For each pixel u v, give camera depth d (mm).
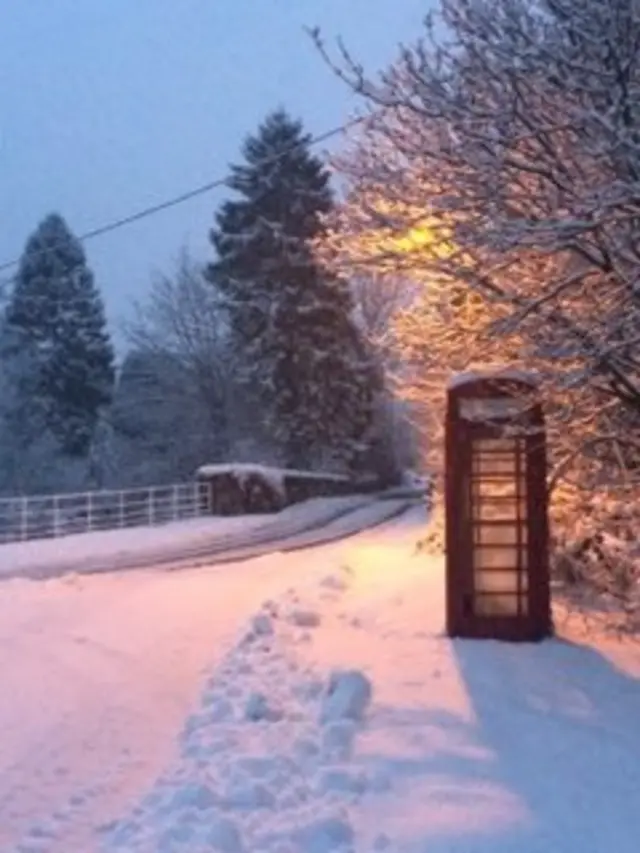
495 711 8656
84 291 57688
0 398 55031
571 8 9383
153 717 10219
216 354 54438
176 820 6980
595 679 9680
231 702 9570
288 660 10797
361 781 7266
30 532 33094
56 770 8797
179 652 12805
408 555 20734
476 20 9797
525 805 6863
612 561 12859
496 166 9820
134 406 55906
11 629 14562
